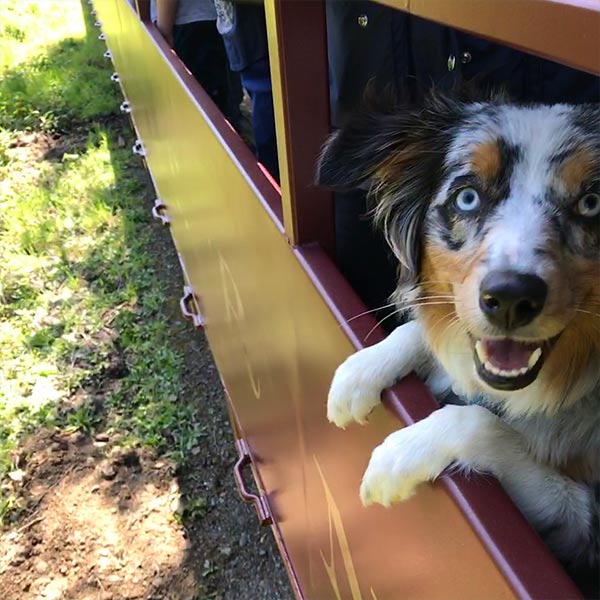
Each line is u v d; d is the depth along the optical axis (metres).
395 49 0.57
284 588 0.83
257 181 0.58
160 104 1.10
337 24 0.55
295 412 0.59
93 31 2.85
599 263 0.37
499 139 0.40
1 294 1.35
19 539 0.90
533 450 0.42
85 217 1.59
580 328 0.38
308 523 0.61
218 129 0.68
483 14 0.25
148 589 0.84
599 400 0.41
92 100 2.18
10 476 0.97
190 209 0.96
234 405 0.88
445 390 0.49
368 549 0.46
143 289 1.36
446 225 0.42
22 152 1.93
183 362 1.17
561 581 0.27
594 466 0.42
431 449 0.37
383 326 0.61
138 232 1.54
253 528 0.90
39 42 2.80
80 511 0.93
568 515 0.39
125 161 1.84
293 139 0.46
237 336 0.79
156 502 0.94
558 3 0.22
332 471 0.51
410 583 0.39
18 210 1.62
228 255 0.74
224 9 0.91
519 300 0.34
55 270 1.41
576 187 0.37
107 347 1.20
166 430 1.04
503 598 0.29
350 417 0.43
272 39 0.44
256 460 0.80
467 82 0.50
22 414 1.07
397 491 0.37
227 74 1.32
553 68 0.59
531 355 0.38
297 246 0.50
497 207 0.39
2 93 2.21
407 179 0.46
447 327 0.44
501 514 0.31
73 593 0.84
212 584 0.85
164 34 1.20
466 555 0.32
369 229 0.59
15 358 1.19
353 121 0.46
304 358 0.53
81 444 1.02
